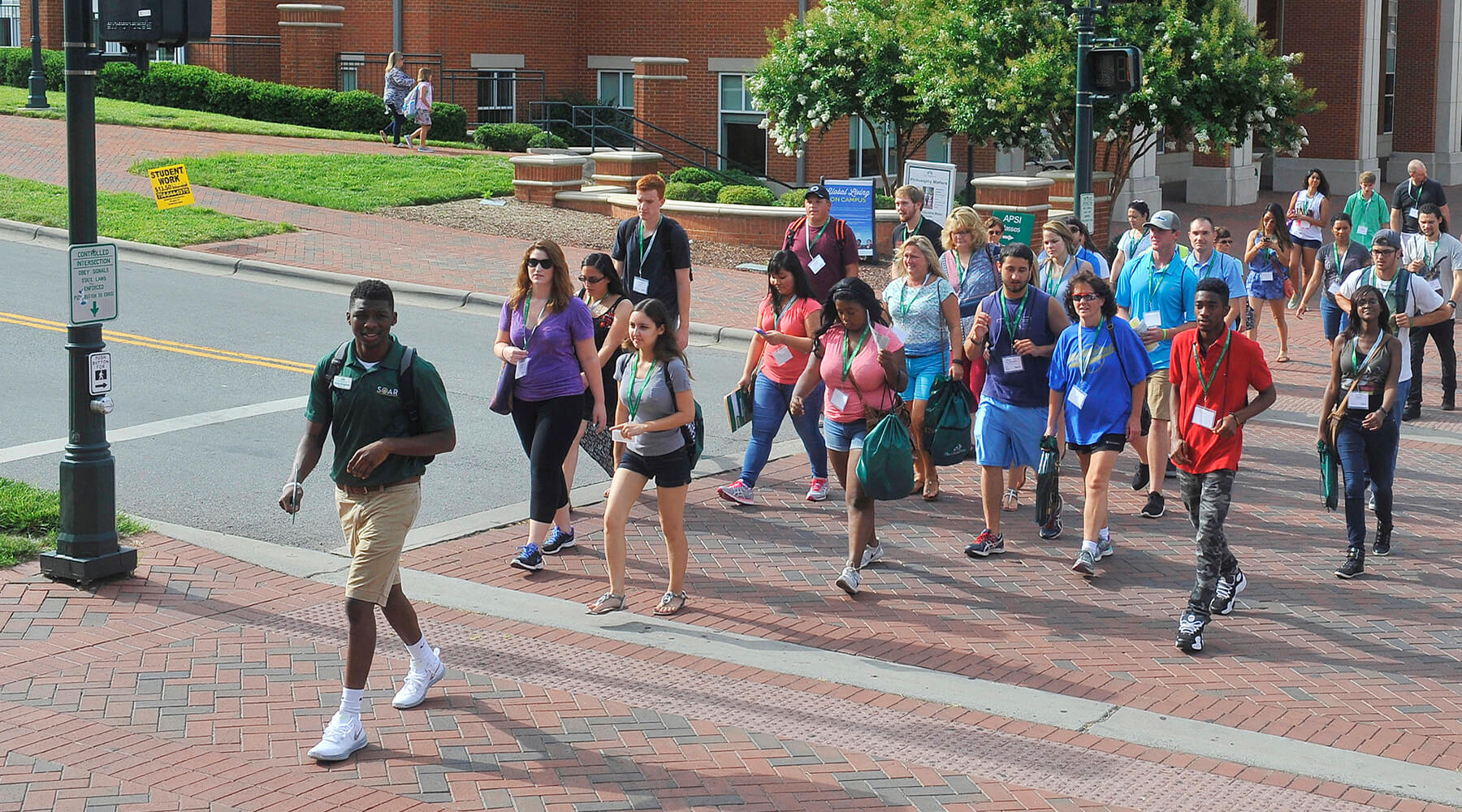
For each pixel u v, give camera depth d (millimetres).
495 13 40594
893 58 31188
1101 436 11148
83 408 10289
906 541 12273
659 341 10055
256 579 10688
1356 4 46000
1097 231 29516
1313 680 9383
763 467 13508
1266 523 13008
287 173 29875
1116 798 7609
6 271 21547
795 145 33094
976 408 12641
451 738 8078
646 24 41562
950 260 13570
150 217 25344
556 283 10875
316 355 17953
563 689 8898
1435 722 8727
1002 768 7957
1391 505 11867
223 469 13391
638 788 7527
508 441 14797
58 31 43094
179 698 8508
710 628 10102
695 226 27672
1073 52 26062
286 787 7391
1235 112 26297
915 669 9445
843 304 10734
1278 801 7617
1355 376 11414
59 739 7867
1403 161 51375
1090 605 10758
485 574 11062
